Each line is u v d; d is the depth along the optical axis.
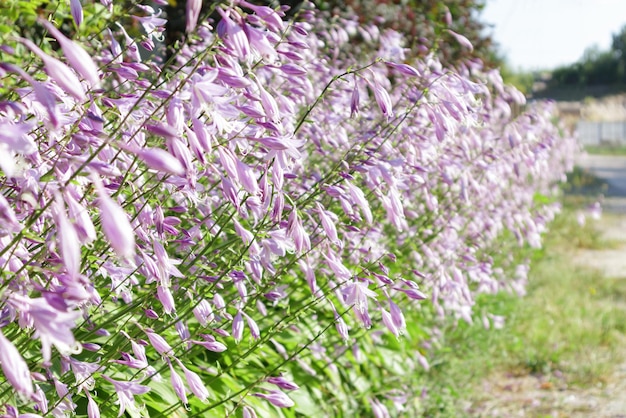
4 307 2.47
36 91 1.58
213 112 2.23
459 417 6.09
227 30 2.12
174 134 1.83
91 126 2.48
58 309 1.61
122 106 2.72
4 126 1.54
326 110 5.07
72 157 2.06
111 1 3.32
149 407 3.37
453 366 6.62
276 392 3.14
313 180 4.25
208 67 2.70
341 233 4.44
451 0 12.19
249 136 2.43
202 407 3.58
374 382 5.47
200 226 3.61
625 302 10.25
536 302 9.61
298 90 4.14
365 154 3.44
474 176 5.93
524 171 6.68
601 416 6.38
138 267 2.74
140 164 3.13
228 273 3.25
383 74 5.75
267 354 4.41
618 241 15.11
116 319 3.04
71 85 1.55
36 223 2.33
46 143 2.70
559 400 6.70
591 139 56.78
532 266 10.88
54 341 1.60
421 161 4.62
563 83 77.81
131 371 3.36
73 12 2.65
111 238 1.41
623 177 28.53
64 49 1.56
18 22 4.08
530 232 7.35
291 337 4.60
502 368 7.46
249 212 3.80
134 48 3.22
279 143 2.42
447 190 5.46
